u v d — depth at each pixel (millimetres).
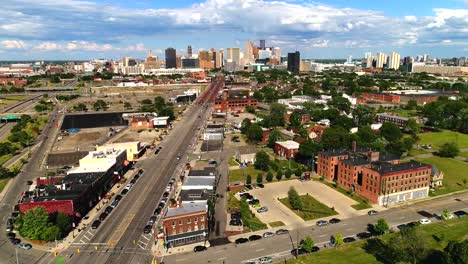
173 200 162750
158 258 119125
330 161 189000
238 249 124375
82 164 184750
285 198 167500
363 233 132750
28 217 129500
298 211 153875
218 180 189500
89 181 160500
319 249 123438
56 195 146625
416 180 167875
